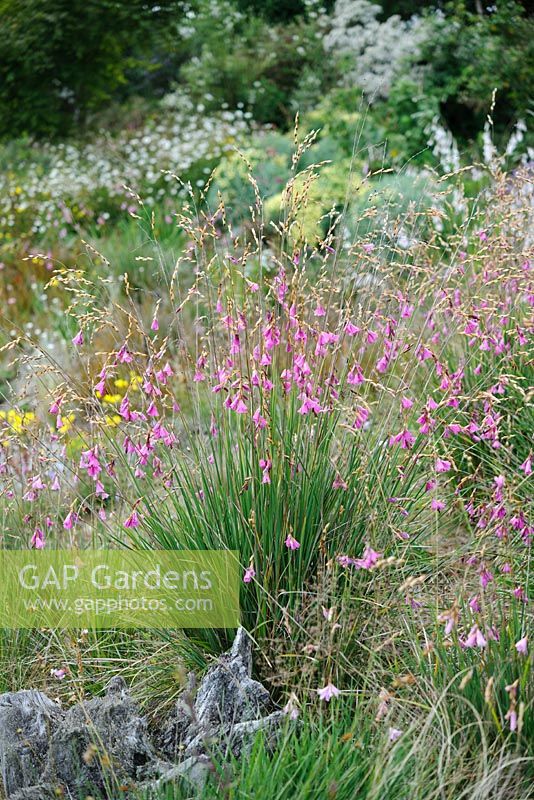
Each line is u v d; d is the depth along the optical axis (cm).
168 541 321
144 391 329
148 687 317
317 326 313
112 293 704
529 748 255
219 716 278
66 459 352
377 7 1295
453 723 265
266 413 302
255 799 230
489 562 305
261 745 246
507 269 370
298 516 309
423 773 239
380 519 315
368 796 229
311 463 317
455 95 1222
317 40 1385
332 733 258
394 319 347
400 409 339
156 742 283
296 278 321
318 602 281
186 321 627
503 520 289
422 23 1264
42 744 266
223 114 1162
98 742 260
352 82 1233
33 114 1295
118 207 982
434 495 330
